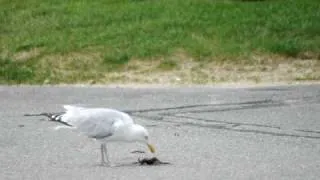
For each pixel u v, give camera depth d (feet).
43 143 40.27
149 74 70.49
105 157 35.19
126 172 33.17
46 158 36.47
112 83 68.03
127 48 76.74
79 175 32.68
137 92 61.67
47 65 73.87
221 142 40.37
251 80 68.44
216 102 55.47
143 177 32.14
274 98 57.36
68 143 40.16
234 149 38.40
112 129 33.96
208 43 77.05
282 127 44.96
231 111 51.19
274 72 70.79
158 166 34.42
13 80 69.46
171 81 68.23
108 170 33.60
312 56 74.54
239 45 76.38
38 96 59.93
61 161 35.73
